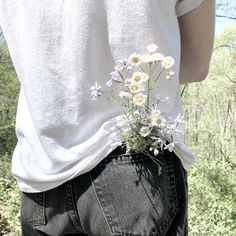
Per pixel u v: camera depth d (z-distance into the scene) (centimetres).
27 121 116
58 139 107
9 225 442
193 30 116
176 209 107
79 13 103
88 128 106
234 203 405
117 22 103
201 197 405
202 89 739
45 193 114
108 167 104
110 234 104
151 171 102
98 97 105
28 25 107
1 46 946
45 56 106
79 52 104
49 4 105
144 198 102
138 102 100
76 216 109
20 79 111
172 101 107
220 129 708
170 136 103
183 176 108
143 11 102
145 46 104
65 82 105
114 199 103
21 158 117
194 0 110
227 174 490
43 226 118
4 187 524
